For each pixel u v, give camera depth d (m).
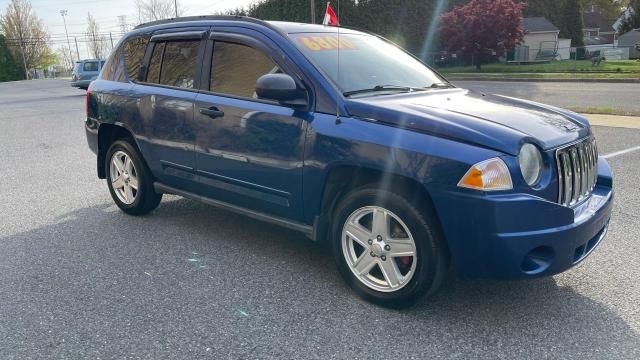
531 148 3.12
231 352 3.01
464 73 35.62
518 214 2.96
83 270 4.17
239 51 4.24
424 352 2.98
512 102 4.06
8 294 3.77
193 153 4.51
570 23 56.34
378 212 3.41
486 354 2.96
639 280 3.82
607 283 3.79
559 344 3.04
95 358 2.97
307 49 3.95
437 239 3.22
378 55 4.45
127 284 3.90
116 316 3.43
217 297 3.68
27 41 78.50
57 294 3.76
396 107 3.44
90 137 5.71
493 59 42.97
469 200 3.01
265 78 3.60
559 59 50.41
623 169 7.01
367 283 3.55
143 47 5.16
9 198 6.39
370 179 3.59
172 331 3.24
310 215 3.81
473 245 3.07
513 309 3.45
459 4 44.03
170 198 6.21
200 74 4.49
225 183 4.33
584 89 21.28
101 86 5.52
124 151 5.30
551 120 3.55
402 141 3.24
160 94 4.76
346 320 3.34
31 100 23.55
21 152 9.56
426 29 44.25
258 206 4.16
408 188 3.30
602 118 11.74
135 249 4.60
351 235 3.58
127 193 5.47
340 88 3.70
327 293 3.72
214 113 4.24
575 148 3.39
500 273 3.07
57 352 3.03
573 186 3.36
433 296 3.64
